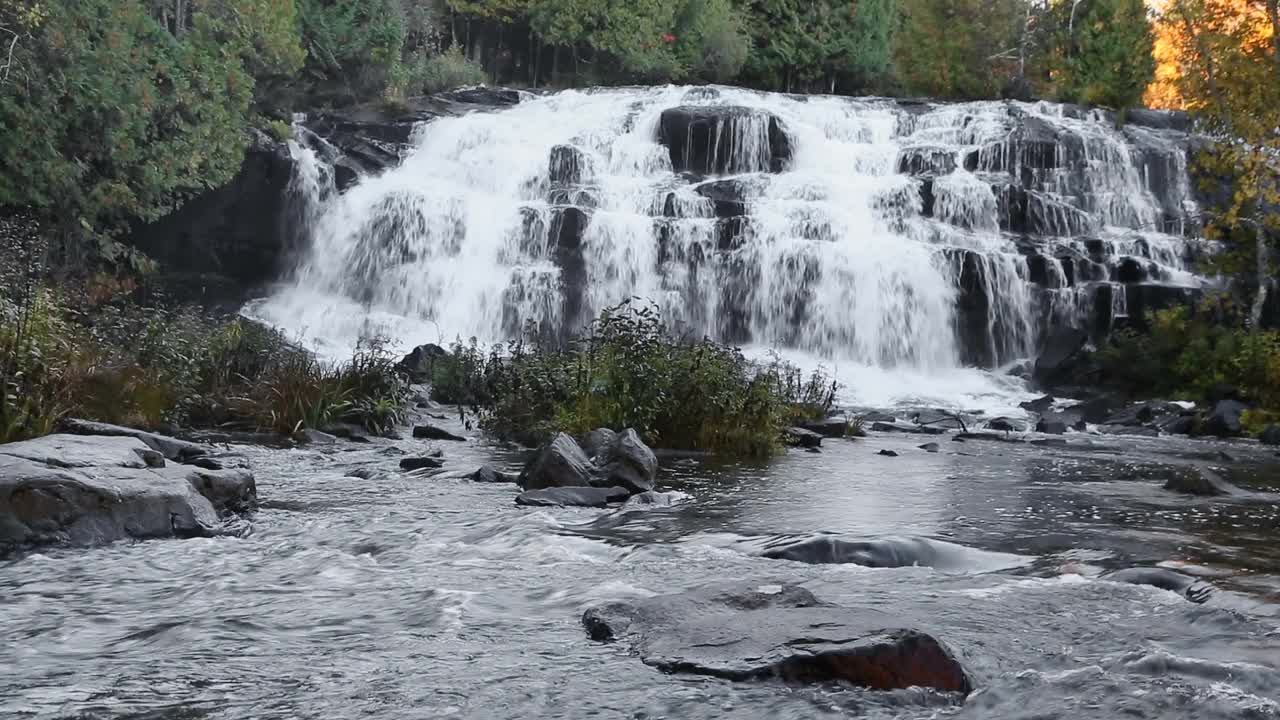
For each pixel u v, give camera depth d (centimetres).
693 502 953
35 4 2362
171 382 1441
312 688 446
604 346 1420
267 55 3094
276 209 3003
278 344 1786
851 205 2983
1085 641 521
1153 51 3897
